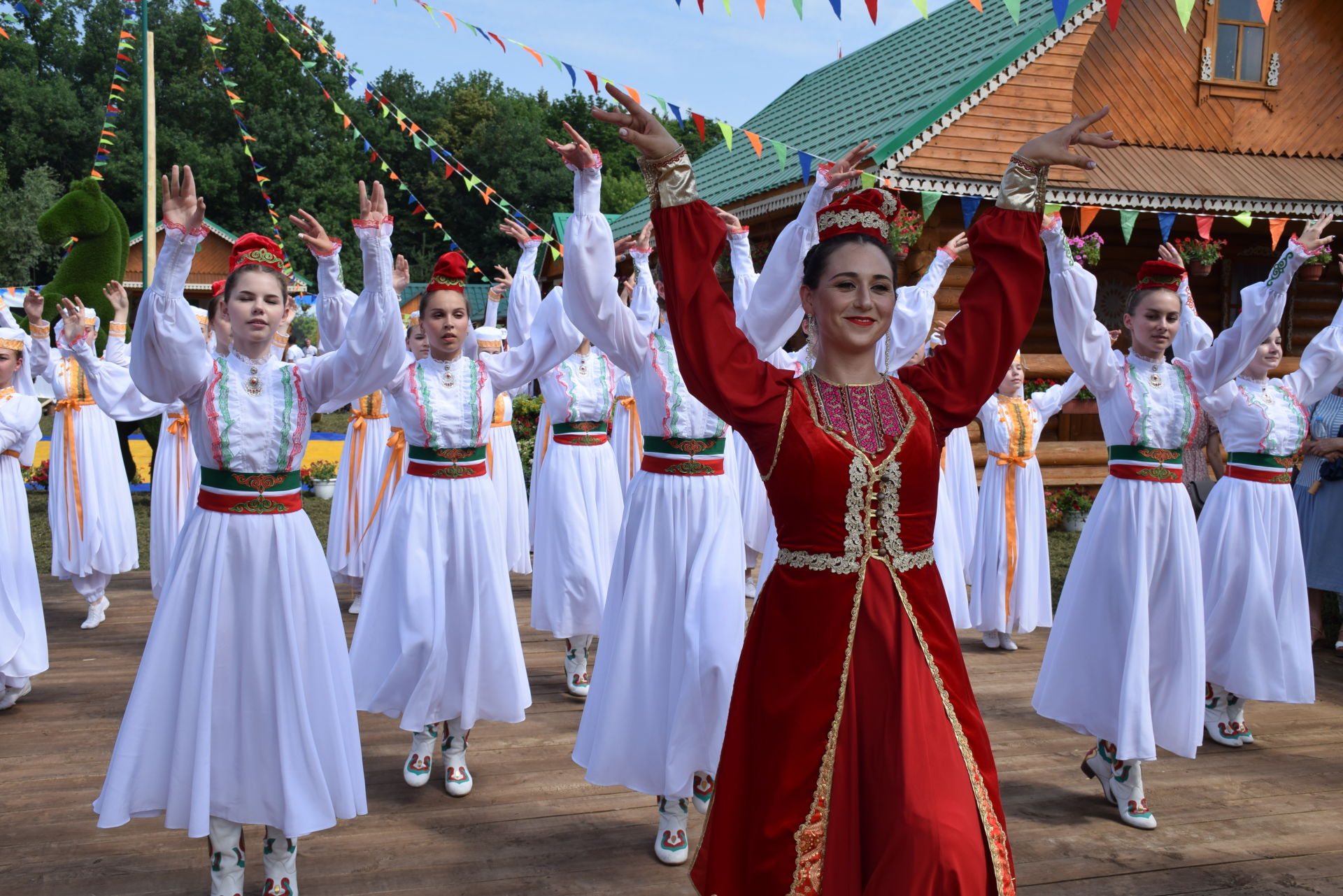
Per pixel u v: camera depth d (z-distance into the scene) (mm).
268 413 2988
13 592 4840
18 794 3895
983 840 2002
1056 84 9758
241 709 2947
